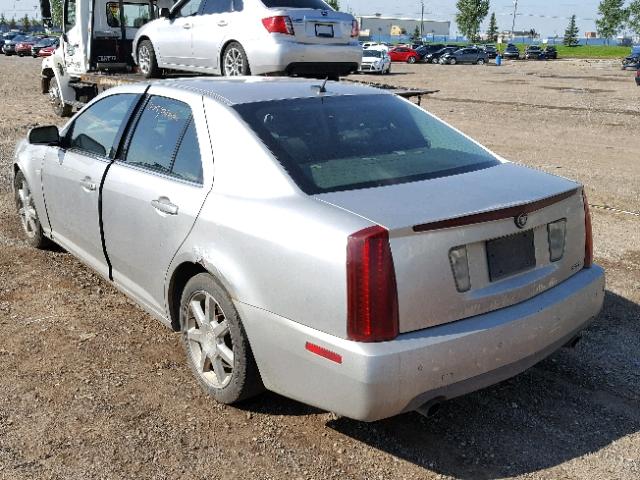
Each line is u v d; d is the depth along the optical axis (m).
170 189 3.80
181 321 3.86
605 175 9.73
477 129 14.48
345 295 2.86
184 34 9.53
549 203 3.31
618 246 6.45
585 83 29.22
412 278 2.88
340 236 2.90
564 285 3.46
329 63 8.92
